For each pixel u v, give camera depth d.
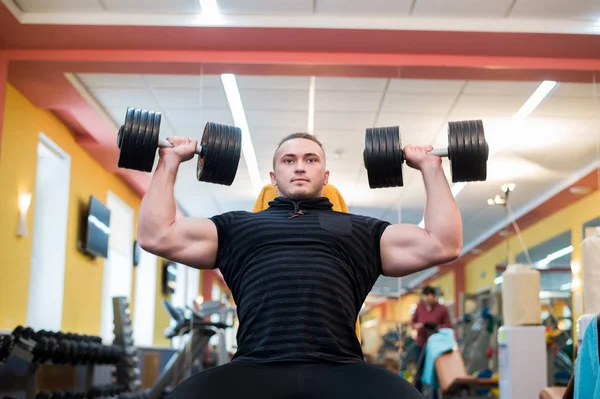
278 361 1.58
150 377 8.83
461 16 4.92
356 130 5.64
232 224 1.80
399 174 2.00
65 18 4.89
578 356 1.99
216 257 1.81
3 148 5.41
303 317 1.62
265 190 2.51
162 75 5.43
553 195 5.66
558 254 5.71
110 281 8.40
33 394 4.95
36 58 5.29
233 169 2.10
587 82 5.41
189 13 4.91
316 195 1.89
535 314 5.54
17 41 5.18
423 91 5.53
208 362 7.03
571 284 5.65
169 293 8.28
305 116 5.66
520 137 5.62
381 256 1.82
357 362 1.61
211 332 6.65
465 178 2.03
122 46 5.27
